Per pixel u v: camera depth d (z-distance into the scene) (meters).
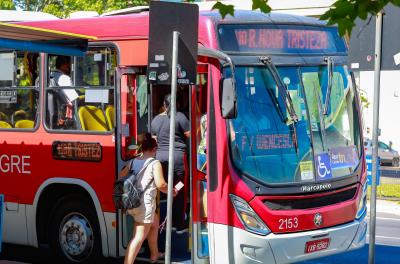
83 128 10.62
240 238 9.16
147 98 10.38
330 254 9.91
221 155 9.22
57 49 10.00
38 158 11.03
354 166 10.42
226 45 9.44
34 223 11.11
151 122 10.27
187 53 8.66
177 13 8.62
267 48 9.76
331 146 10.11
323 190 9.87
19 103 11.30
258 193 9.27
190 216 9.50
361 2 6.61
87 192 10.71
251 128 9.39
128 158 10.16
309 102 9.98
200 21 9.52
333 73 10.34
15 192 11.27
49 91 10.97
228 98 8.83
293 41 10.02
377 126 9.27
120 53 10.33
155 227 9.96
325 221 9.81
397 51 9.15
